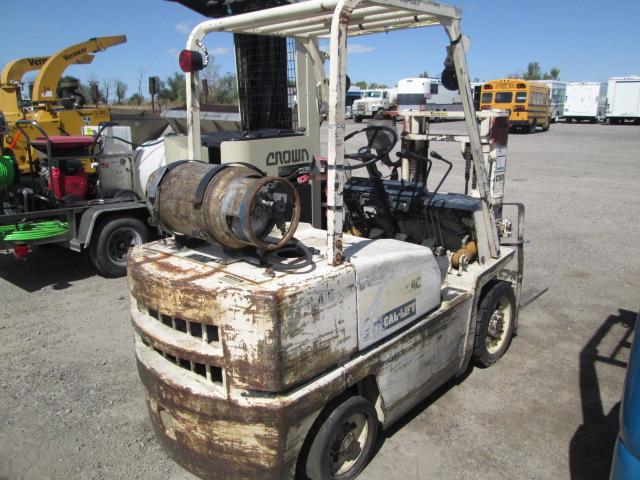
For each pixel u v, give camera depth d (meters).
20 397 3.89
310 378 2.54
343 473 2.91
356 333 2.71
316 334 2.50
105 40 10.26
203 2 4.68
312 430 2.67
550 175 14.52
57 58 9.57
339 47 2.40
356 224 4.57
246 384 2.43
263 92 5.66
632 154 19.59
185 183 2.69
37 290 6.20
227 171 2.59
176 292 2.54
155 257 2.95
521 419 3.57
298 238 3.18
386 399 2.99
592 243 7.89
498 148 4.08
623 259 7.12
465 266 3.88
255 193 2.42
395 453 3.21
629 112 39.22
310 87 5.32
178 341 2.61
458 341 3.61
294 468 2.59
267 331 2.34
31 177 6.51
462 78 3.40
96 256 6.39
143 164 6.62
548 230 8.66
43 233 6.08
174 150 4.70
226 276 2.57
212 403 2.51
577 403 3.76
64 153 6.41
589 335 4.84
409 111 4.41
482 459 3.17
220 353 2.48
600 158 18.38
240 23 3.14
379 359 2.88
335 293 2.56
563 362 4.34
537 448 3.28
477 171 3.80
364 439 2.98
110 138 6.67
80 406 3.77
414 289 3.06
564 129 35.12
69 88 10.23
